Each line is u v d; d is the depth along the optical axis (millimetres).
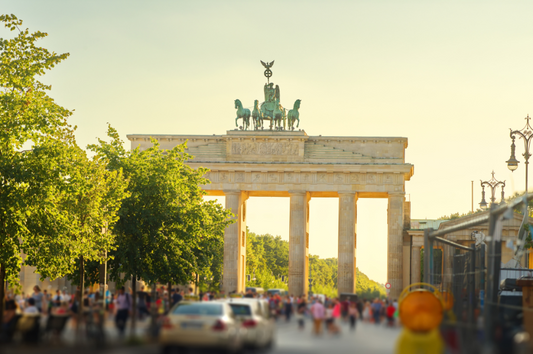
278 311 75188
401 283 151750
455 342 41188
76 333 43219
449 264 71750
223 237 155125
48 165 69125
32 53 70750
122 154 94812
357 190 154750
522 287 72938
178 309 40375
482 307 60000
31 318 43656
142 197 91375
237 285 153250
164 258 90875
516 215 116812
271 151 157250
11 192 68188
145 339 43562
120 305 54312
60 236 74438
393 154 156375
